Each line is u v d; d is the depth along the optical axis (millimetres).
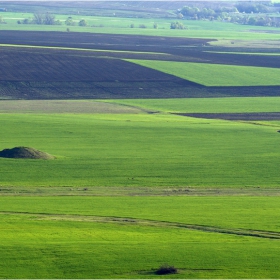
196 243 165000
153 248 159625
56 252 154500
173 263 150000
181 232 176750
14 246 157750
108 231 175250
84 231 174375
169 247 160875
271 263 150875
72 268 145625
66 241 163625
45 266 146375
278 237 174125
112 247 159375
